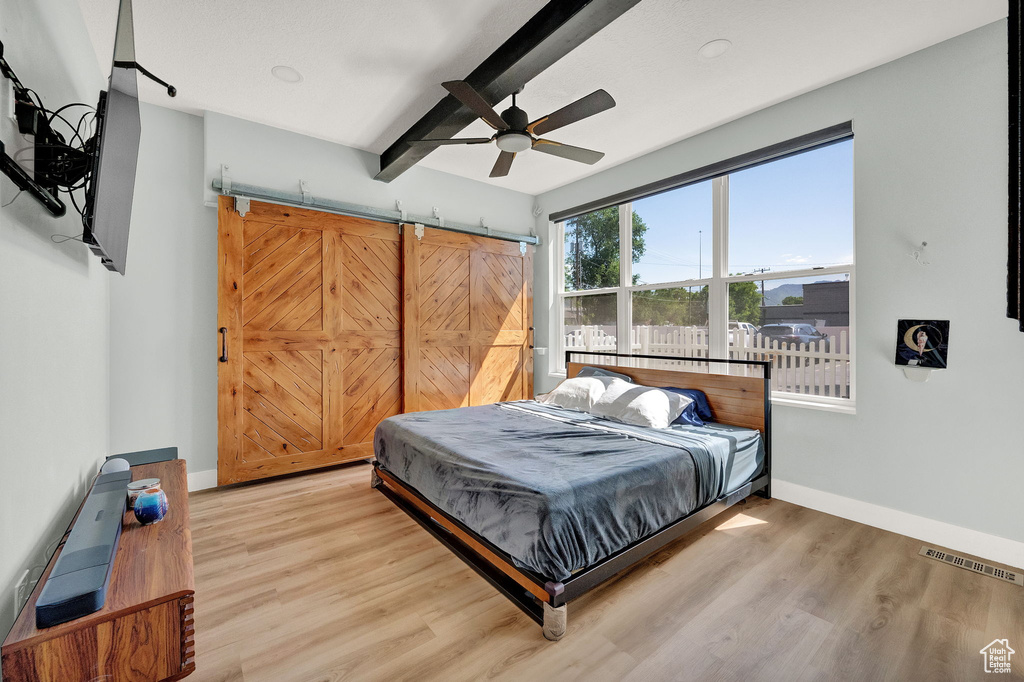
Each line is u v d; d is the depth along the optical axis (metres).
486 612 1.87
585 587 1.79
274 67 2.62
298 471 3.60
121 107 1.45
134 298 2.98
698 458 2.40
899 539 2.47
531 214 5.09
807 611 1.86
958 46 2.32
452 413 3.40
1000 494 2.23
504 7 2.12
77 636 0.96
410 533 2.56
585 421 3.11
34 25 1.41
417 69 2.63
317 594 1.98
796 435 2.96
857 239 2.68
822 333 2.95
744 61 2.54
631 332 4.23
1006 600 1.92
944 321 2.38
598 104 2.20
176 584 1.11
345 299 3.76
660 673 1.54
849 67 2.61
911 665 1.57
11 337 1.12
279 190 3.41
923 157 2.44
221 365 3.20
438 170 4.32
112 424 2.92
